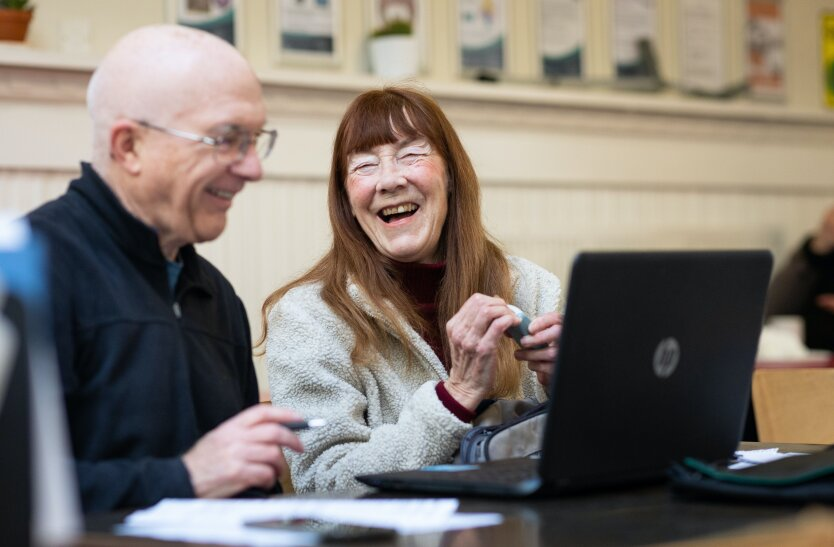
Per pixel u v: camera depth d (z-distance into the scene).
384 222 2.55
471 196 2.62
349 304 2.46
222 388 2.00
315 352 2.40
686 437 1.73
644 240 6.03
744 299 1.75
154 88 1.82
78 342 1.80
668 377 1.66
